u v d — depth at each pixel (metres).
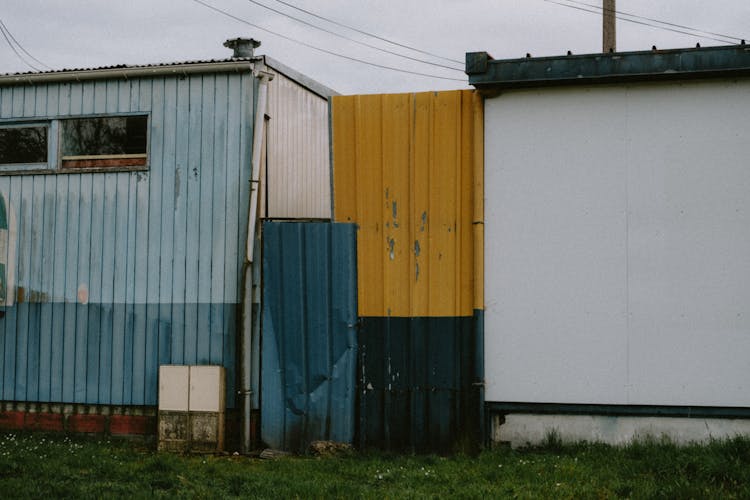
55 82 11.30
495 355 9.71
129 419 10.83
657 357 9.36
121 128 11.16
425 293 9.98
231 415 10.49
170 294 10.78
